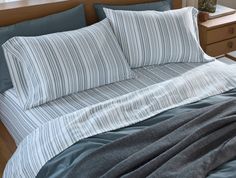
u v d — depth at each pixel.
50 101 2.04
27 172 1.57
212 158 1.43
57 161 1.53
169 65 2.40
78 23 2.41
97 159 1.47
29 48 2.07
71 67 2.08
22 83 2.13
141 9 2.61
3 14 2.26
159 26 2.39
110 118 1.74
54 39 2.13
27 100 2.03
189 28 2.45
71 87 2.08
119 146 1.53
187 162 1.42
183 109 1.83
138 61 2.35
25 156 1.63
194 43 2.42
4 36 2.18
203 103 1.87
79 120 1.72
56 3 2.42
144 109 1.82
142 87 2.15
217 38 3.02
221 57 2.99
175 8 2.90
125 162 1.42
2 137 2.52
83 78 2.11
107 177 1.36
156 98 1.88
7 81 2.20
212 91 1.98
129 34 2.35
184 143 1.50
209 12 3.12
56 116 1.90
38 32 2.26
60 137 1.63
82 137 1.63
